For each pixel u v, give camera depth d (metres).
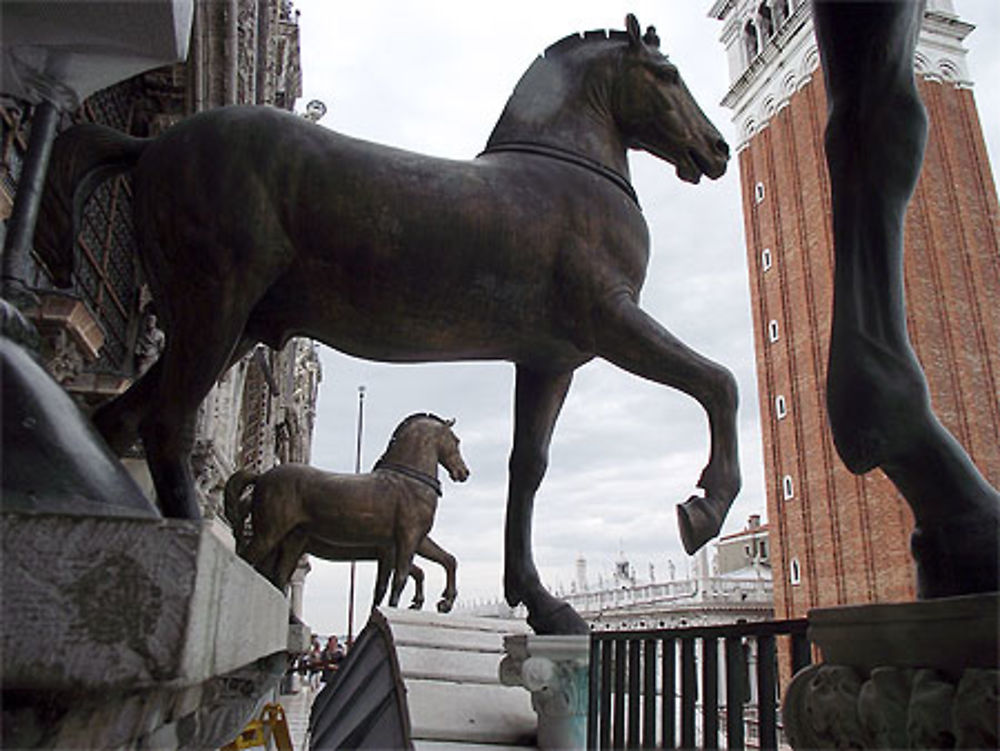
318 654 24.53
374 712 3.13
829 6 1.43
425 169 2.62
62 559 0.88
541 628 2.90
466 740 2.67
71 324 5.02
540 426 3.16
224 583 1.17
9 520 0.88
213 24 7.52
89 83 1.63
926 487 1.33
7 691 0.85
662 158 3.15
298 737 11.59
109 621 0.87
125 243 7.77
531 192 2.70
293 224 2.48
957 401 30.34
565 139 2.91
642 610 40.09
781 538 35.06
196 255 2.36
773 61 39.34
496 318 2.71
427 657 3.23
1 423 1.06
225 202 2.38
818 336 34.31
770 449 36.66
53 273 2.44
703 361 2.62
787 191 37.25
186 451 2.31
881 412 1.34
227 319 2.37
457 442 8.30
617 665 2.59
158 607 0.89
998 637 0.98
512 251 2.62
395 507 7.43
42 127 1.60
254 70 11.78
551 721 2.60
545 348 2.91
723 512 2.47
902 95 1.40
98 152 2.48
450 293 2.61
